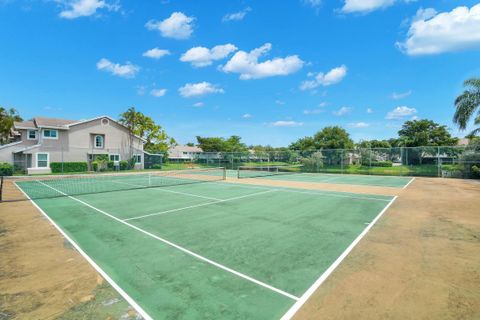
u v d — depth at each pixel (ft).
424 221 26.76
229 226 24.98
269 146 261.24
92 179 73.82
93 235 22.33
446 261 16.71
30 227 24.82
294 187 54.70
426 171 80.23
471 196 42.63
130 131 121.90
